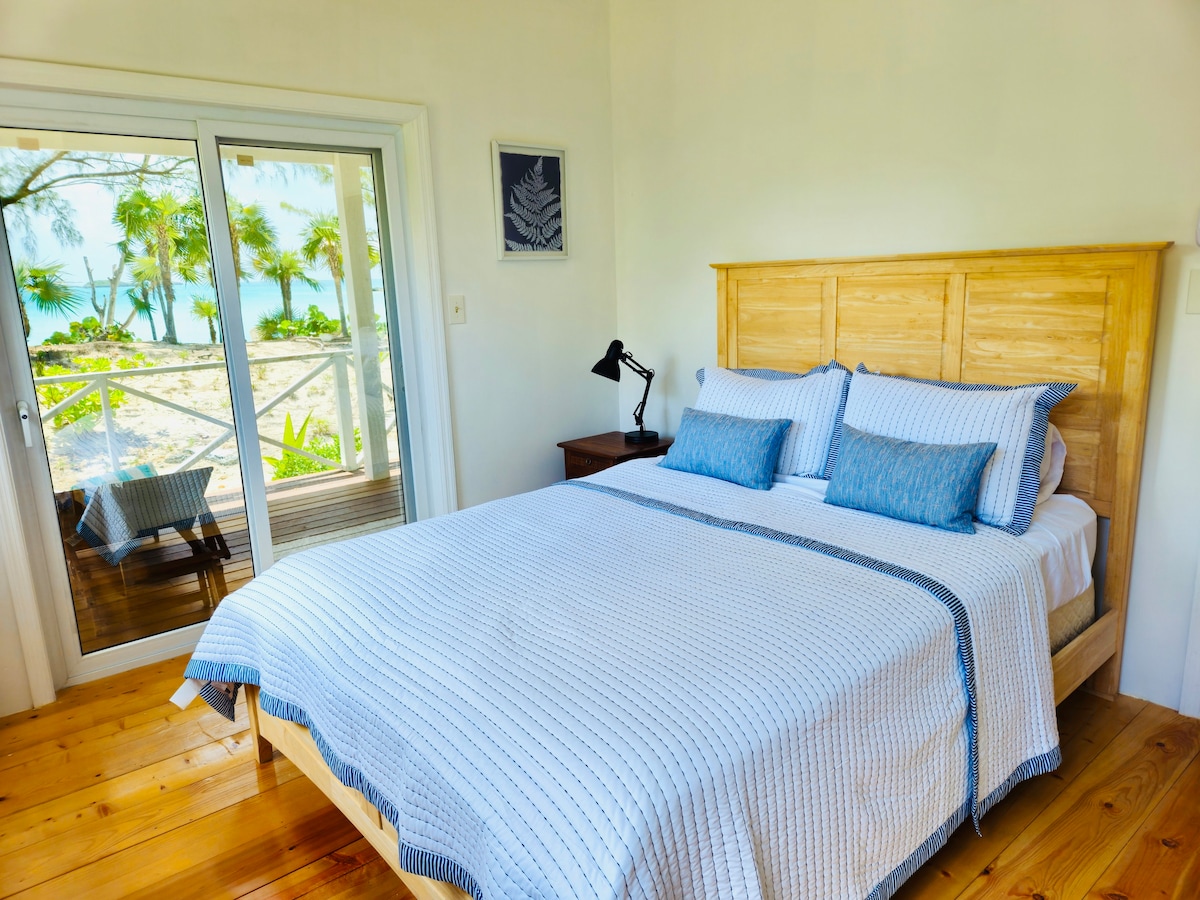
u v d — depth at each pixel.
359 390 3.25
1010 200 2.51
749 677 1.44
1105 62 2.26
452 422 3.40
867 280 2.85
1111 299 2.28
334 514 3.26
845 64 2.86
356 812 1.75
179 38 2.57
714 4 3.23
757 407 2.81
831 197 2.98
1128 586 2.43
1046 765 1.97
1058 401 2.24
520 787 1.23
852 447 2.40
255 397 2.98
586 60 3.62
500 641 1.62
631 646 1.56
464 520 2.41
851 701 1.47
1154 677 2.44
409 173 3.17
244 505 3.03
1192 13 2.09
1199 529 2.29
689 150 3.45
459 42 3.19
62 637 2.70
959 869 1.79
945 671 1.71
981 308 2.56
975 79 2.53
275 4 2.74
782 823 1.34
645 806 1.17
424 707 1.44
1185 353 2.24
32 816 2.07
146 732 2.45
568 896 1.11
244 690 2.25
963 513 2.16
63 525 2.66
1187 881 1.74
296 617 1.88
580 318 3.79
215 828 2.01
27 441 2.52
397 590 1.91
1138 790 2.05
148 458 2.79
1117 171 2.28
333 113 2.90
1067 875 1.77
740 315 3.29
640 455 3.47
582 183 3.69
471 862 1.28
